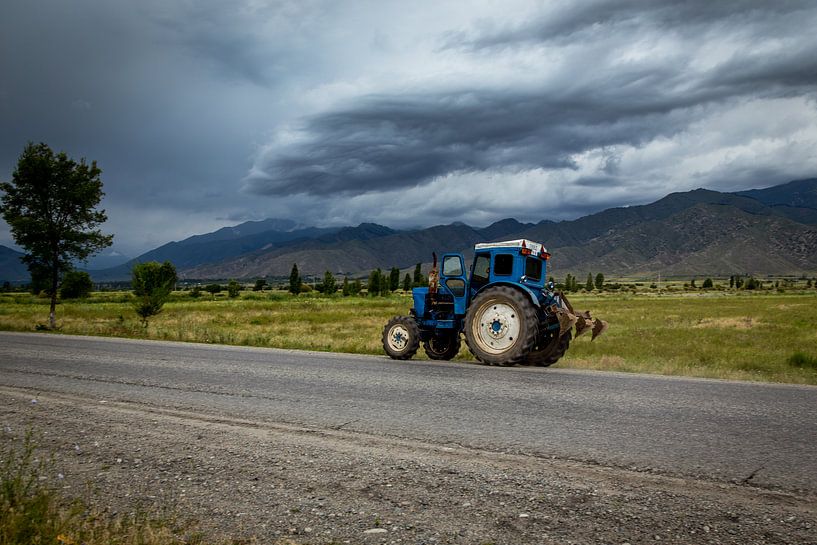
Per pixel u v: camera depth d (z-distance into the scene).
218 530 2.87
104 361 9.51
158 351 11.33
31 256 21.19
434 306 10.55
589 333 20.38
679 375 8.55
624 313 38.91
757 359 12.00
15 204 21.52
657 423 4.88
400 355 10.28
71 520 3.04
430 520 2.93
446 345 10.73
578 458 3.92
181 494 3.38
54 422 5.16
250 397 6.21
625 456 3.95
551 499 3.20
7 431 4.87
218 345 12.97
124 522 2.99
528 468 3.72
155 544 2.71
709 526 2.83
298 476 3.64
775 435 4.48
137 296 23.95
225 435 4.64
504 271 9.53
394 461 3.90
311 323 28.91
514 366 9.10
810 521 2.89
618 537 2.71
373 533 2.79
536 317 8.84
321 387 6.79
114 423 5.09
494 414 5.26
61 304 55.84
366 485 3.45
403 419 5.09
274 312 40.88
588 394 6.21
